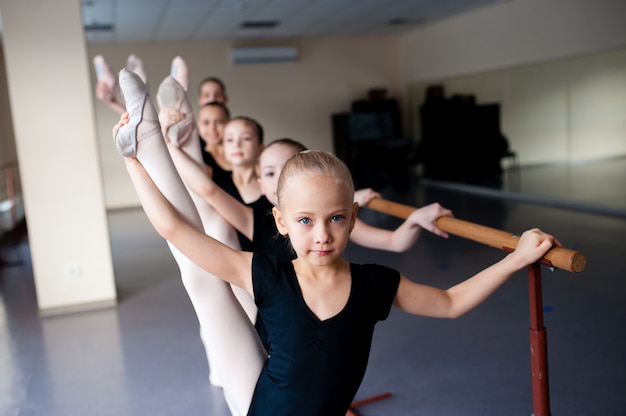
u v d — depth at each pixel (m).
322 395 1.07
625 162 6.56
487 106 9.11
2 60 9.87
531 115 8.14
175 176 1.16
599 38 6.95
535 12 8.00
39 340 3.80
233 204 1.72
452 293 1.21
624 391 2.59
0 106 9.88
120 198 10.30
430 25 10.66
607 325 3.39
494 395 2.64
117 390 2.96
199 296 1.21
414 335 3.41
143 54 10.35
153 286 4.92
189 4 7.41
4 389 3.07
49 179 4.33
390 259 5.30
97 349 3.57
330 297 1.10
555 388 2.66
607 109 6.88
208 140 2.82
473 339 3.31
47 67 4.26
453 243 5.72
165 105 1.54
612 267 4.57
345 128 11.08
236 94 11.05
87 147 4.39
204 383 2.97
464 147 9.67
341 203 1.01
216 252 1.13
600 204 6.97
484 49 9.15
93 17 7.73
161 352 3.44
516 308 3.77
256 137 2.15
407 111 11.92
